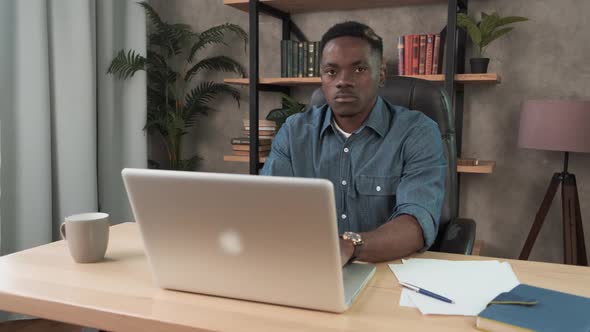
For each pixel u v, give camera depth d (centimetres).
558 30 244
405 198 116
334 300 70
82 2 242
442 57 242
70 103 241
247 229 69
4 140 218
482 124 261
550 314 66
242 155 277
